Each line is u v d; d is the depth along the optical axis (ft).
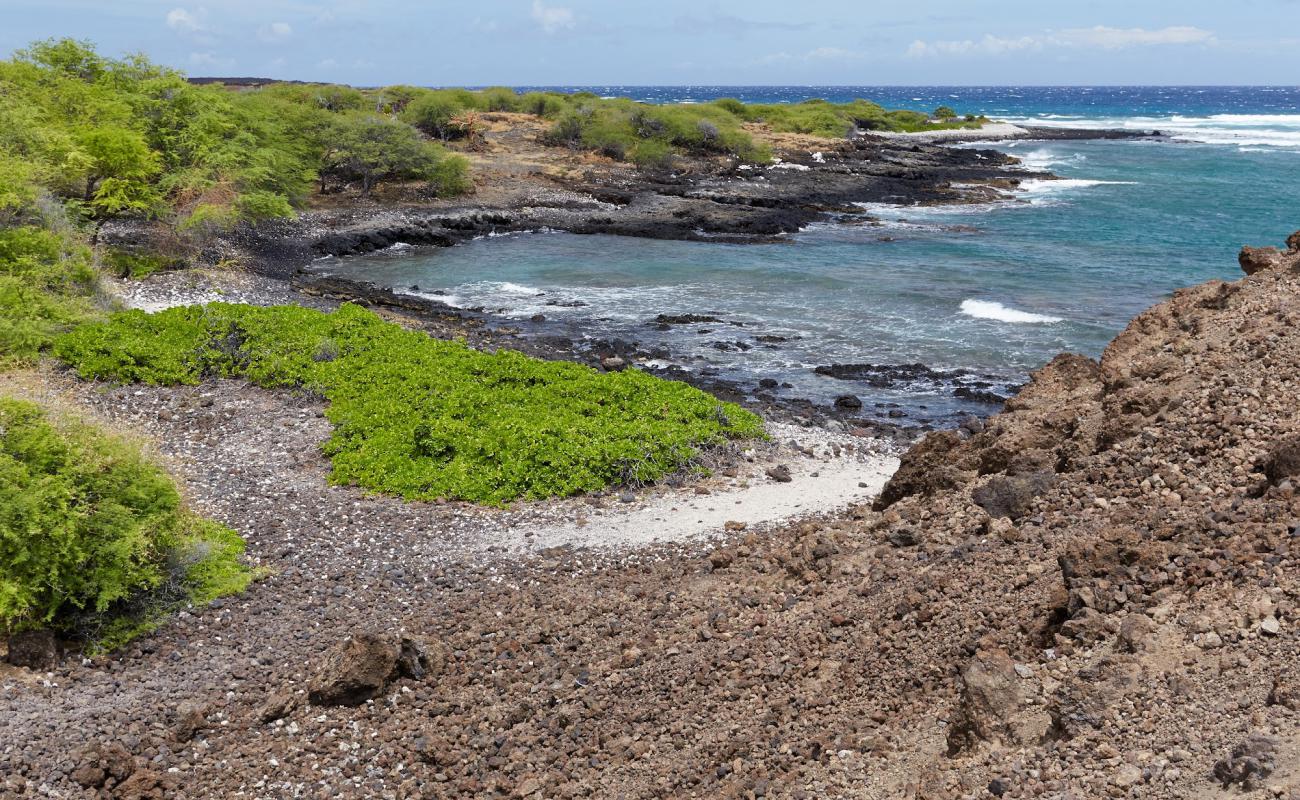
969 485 48.80
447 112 273.75
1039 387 56.18
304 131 205.46
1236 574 30.04
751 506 63.21
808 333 116.06
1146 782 23.06
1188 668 26.48
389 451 70.28
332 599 51.42
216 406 80.12
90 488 50.80
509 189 214.48
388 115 279.08
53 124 140.15
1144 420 44.09
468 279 145.89
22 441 51.26
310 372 85.56
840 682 35.12
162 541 50.72
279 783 35.53
